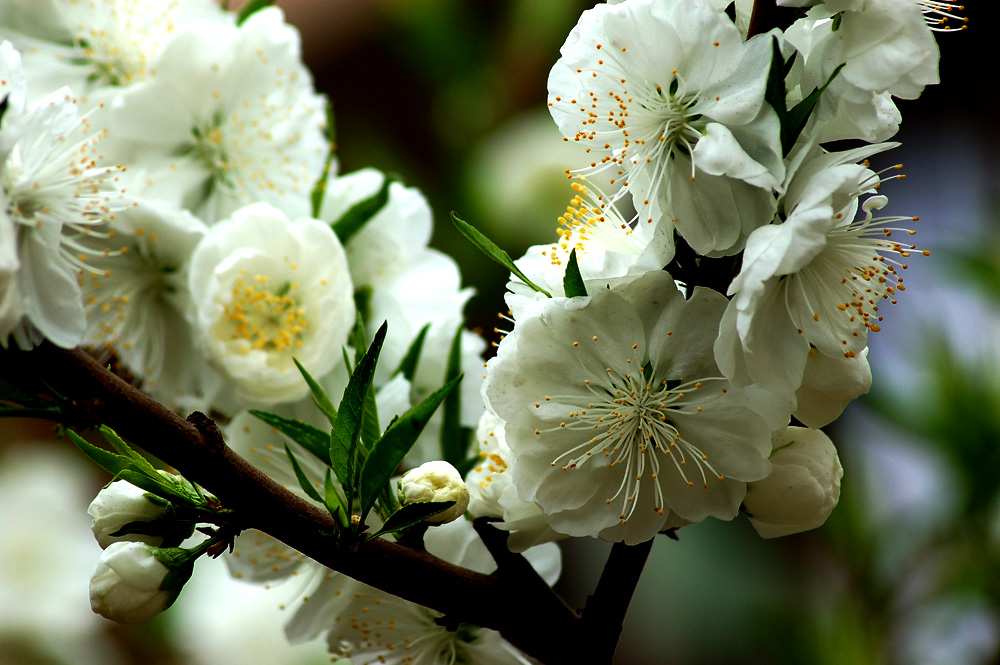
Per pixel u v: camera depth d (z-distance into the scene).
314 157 0.56
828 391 0.49
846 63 0.48
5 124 0.48
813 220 0.47
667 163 0.49
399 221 0.56
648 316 0.49
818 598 0.64
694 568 0.64
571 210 0.50
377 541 0.49
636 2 0.49
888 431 0.63
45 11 0.56
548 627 0.49
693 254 0.49
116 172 0.54
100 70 0.56
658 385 0.49
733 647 0.63
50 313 0.48
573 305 0.48
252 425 0.53
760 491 0.49
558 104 0.50
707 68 0.49
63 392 0.48
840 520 0.62
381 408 0.52
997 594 0.61
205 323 0.53
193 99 0.55
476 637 0.52
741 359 0.48
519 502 0.50
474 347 0.55
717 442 0.49
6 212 0.47
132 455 0.49
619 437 0.49
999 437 0.61
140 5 0.56
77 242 0.54
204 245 0.53
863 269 0.49
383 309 0.55
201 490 0.49
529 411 0.49
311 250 0.54
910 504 0.63
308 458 0.53
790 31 0.49
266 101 0.56
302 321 0.53
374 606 0.52
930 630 0.61
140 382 0.56
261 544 0.52
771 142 0.48
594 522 0.49
